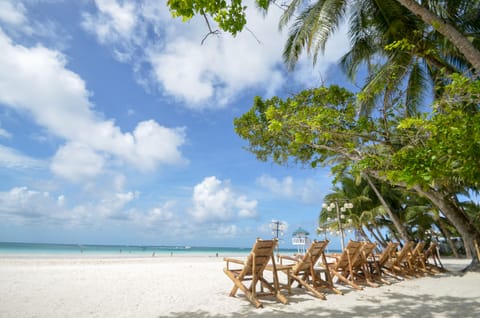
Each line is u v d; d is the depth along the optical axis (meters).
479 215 20.59
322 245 6.61
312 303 5.55
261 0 3.98
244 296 6.21
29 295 6.05
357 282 7.75
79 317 4.60
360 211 22.28
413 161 3.42
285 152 9.62
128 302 5.64
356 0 9.45
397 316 4.65
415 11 6.79
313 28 8.38
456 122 3.55
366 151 6.28
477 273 9.27
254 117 9.70
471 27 9.31
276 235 24.45
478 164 3.25
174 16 3.56
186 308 5.20
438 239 29.62
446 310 5.01
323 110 6.09
